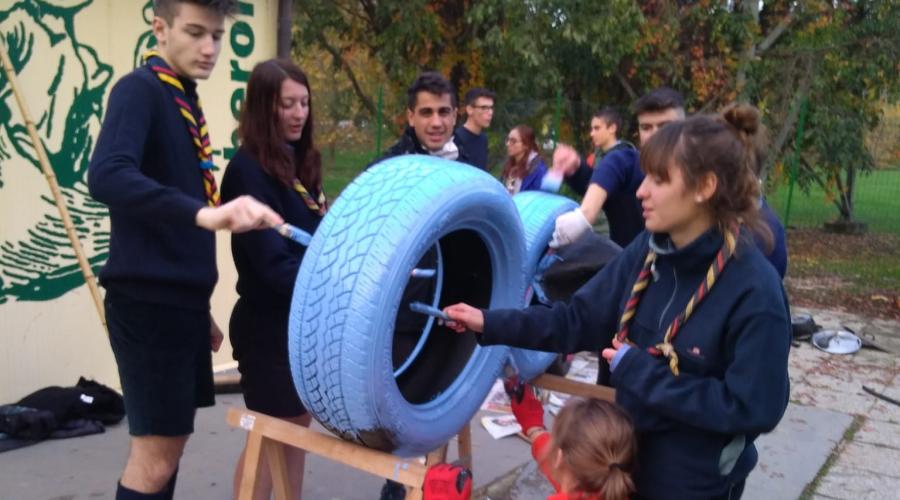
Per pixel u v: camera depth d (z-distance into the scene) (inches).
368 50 490.3
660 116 121.8
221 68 185.9
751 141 77.9
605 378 132.0
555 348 78.9
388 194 70.8
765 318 64.1
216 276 89.9
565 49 450.9
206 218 71.1
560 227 109.7
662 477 70.6
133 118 78.4
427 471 74.7
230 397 175.9
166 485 91.0
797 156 380.5
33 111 157.1
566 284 110.6
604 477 70.0
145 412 85.7
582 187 166.1
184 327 86.4
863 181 458.0
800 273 379.9
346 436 75.0
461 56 458.3
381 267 67.1
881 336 268.5
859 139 454.0
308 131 103.5
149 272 82.8
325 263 68.8
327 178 381.4
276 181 98.0
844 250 431.5
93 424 153.6
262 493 108.7
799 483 152.1
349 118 467.5
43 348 163.5
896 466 163.5
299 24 464.8
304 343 69.6
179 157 83.9
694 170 65.4
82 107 164.7
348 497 133.3
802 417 187.8
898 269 391.9
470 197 75.2
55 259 163.8
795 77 463.8
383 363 69.1
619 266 78.3
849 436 179.3
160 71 82.7
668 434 70.2
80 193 166.6
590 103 452.1
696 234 68.4
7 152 154.4
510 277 90.5
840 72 466.6
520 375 100.4
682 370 67.6
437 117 128.1
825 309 312.5
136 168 76.4
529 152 231.1
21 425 145.3
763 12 502.3
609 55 426.9
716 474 68.7
